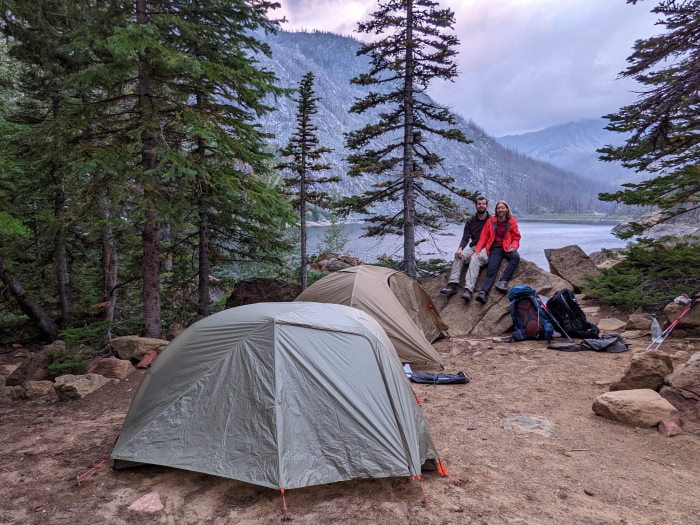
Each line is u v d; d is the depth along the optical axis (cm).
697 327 735
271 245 1226
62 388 629
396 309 753
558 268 1215
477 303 960
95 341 873
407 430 382
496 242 966
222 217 1144
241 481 363
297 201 1752
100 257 1430
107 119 824
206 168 848
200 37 909
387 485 370
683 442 426
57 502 353
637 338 777
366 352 412
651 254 983
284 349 392
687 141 926
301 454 354
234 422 373
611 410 484
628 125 990
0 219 638
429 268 1550
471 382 632
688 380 485
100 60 844
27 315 1268
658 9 763
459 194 1340
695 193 939
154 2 862
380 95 1352
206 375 401
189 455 369
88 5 819
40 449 462
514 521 315
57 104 1155
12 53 936
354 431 371
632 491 353
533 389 588
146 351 798
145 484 378
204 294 1173
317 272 2003
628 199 978
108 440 477
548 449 431
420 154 1400
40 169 851
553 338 813
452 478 381
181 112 815
